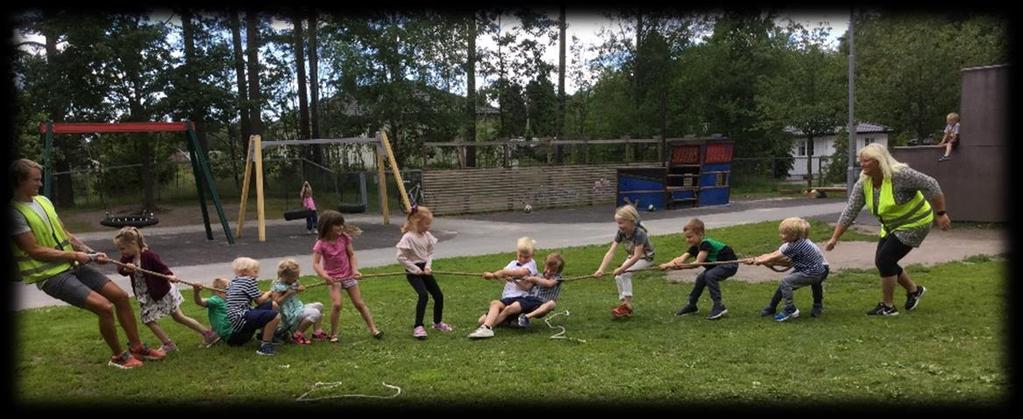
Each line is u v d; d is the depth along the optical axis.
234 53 28.83
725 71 37.00
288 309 6.42
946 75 26.33
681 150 25.03
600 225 19.53
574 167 27.34
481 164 30.64
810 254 6.86
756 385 4.84
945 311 6.96
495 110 38.62
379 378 5.26
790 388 4.76
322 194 29.30
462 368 5.48
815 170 49.53
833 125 32.25
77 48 23.55
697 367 5.34
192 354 6.09
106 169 24.55
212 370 5.59
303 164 29.00
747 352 5.71
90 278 5.71
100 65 24.00
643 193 23.47
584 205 27.55
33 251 5.40
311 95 33.34
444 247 15.27
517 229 19.06
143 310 6.09
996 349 5.52
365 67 30.16
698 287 7.32
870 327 6.45
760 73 36.84
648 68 35.59
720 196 24.83
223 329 6.25
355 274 6.69
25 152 20.44
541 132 35.62
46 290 5.56
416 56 31.17
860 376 4.97
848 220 7.13
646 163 29.19
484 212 25.19
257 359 5.88
